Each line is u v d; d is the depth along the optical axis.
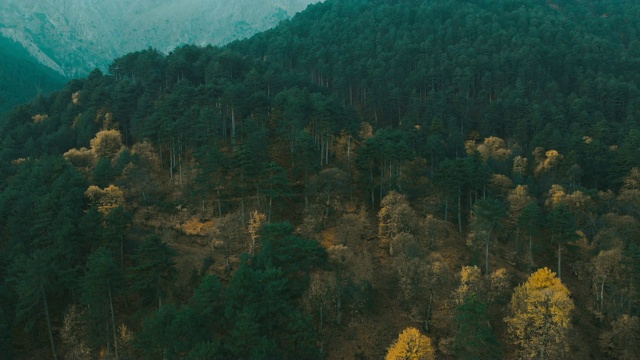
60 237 60.78
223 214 81.06
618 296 66.25
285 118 99.50
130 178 84.31
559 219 70.31
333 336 59.78
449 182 83.50
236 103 102.62
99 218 67.06
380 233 75.75
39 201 70.00
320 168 92.06
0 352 53.91
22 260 58.19
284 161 97.56
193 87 112.88
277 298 53.28
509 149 115.56
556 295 54.31
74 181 77.00
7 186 86.88
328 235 76.00
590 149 106.88
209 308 53.09
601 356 60.75
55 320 62.22
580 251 74.38
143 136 99.50
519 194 82.50
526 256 75.19
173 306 54.38
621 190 94.88
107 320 56.50
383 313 64.19
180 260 69.75
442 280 61.97
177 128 93.94
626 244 74.75
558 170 104.88
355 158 94.25
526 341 55.88
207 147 88.31
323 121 95.38
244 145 81.88
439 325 61.81
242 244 71.81
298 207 84.25
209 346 46.50
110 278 54.50
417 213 84.00
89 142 104.75
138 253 61.75
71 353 55.56
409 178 92.38
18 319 57.81
